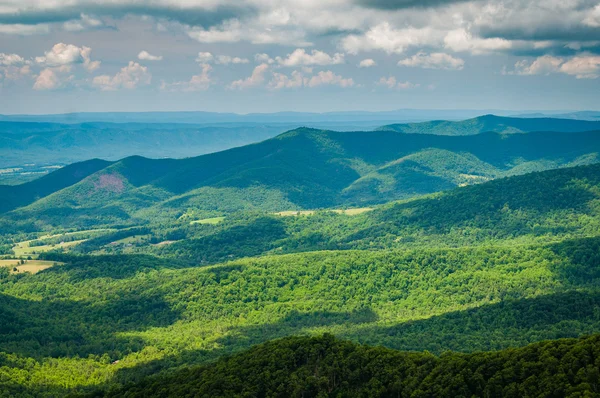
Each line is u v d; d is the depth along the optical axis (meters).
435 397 138.50
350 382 154.12
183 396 159.50
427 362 152.62
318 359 165.25
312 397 152.00
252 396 152.50
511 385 133.38
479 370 141.00
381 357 158.38
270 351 172.38
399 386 146.12
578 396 120.94
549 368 133.75
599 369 127.44
